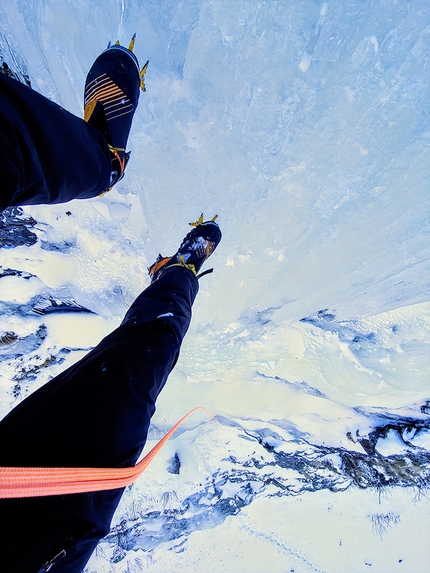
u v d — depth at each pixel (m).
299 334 3.03
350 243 2.26
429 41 1.51
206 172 2.21
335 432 3.69
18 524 0.72
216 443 3.81
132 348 1.20
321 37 1.61
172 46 1.88
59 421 0.87
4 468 0.63
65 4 1.93
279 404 3.52
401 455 3.65
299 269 2.49
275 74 1.75
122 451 0.94
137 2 1.80
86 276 2.95
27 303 3.03
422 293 2.67
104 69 1.84
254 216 2.33
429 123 1.72
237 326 2.89
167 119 2.10
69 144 1.08
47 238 2.85
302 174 2.07
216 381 3.30
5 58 2.20
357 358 3.09
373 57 1.62
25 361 3.12
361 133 1.85
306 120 1.88
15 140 0.84
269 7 1.57
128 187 2.49
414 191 1.94
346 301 2.74
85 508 0.86
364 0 1.48
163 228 2.57
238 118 1.95
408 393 3.34
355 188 2.04
